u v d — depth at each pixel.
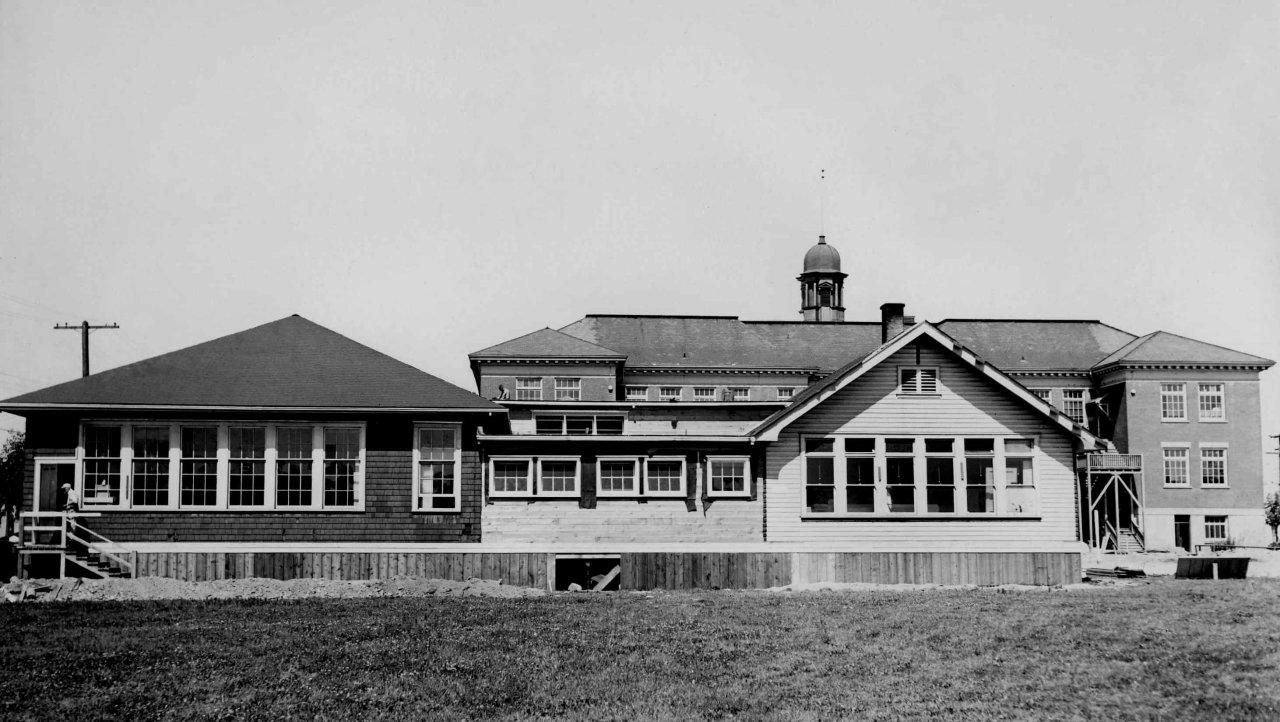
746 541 34.09
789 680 17.80
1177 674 17.95
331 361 34.47
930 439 34.69
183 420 31.80
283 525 31.80
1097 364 68.75
